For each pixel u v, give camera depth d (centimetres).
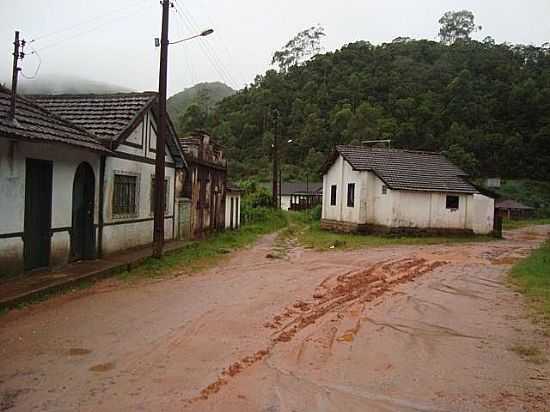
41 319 775
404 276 1367
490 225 3009
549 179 7038
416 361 643
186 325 771
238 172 6322
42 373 553
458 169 3134
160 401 489
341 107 7275
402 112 6894
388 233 2705
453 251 2089
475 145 6888
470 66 7769
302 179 7081
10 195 988
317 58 8412
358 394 527
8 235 987
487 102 7325
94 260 1301
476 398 524
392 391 538
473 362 643
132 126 1423
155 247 1435
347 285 1184
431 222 2798
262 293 1052
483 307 988
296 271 1390
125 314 826
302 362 624
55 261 1163
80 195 1280
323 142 7231
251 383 546
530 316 904
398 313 917
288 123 7538
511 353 684
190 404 485
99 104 1556
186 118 6009
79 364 584
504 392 542
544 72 7612
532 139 7169
